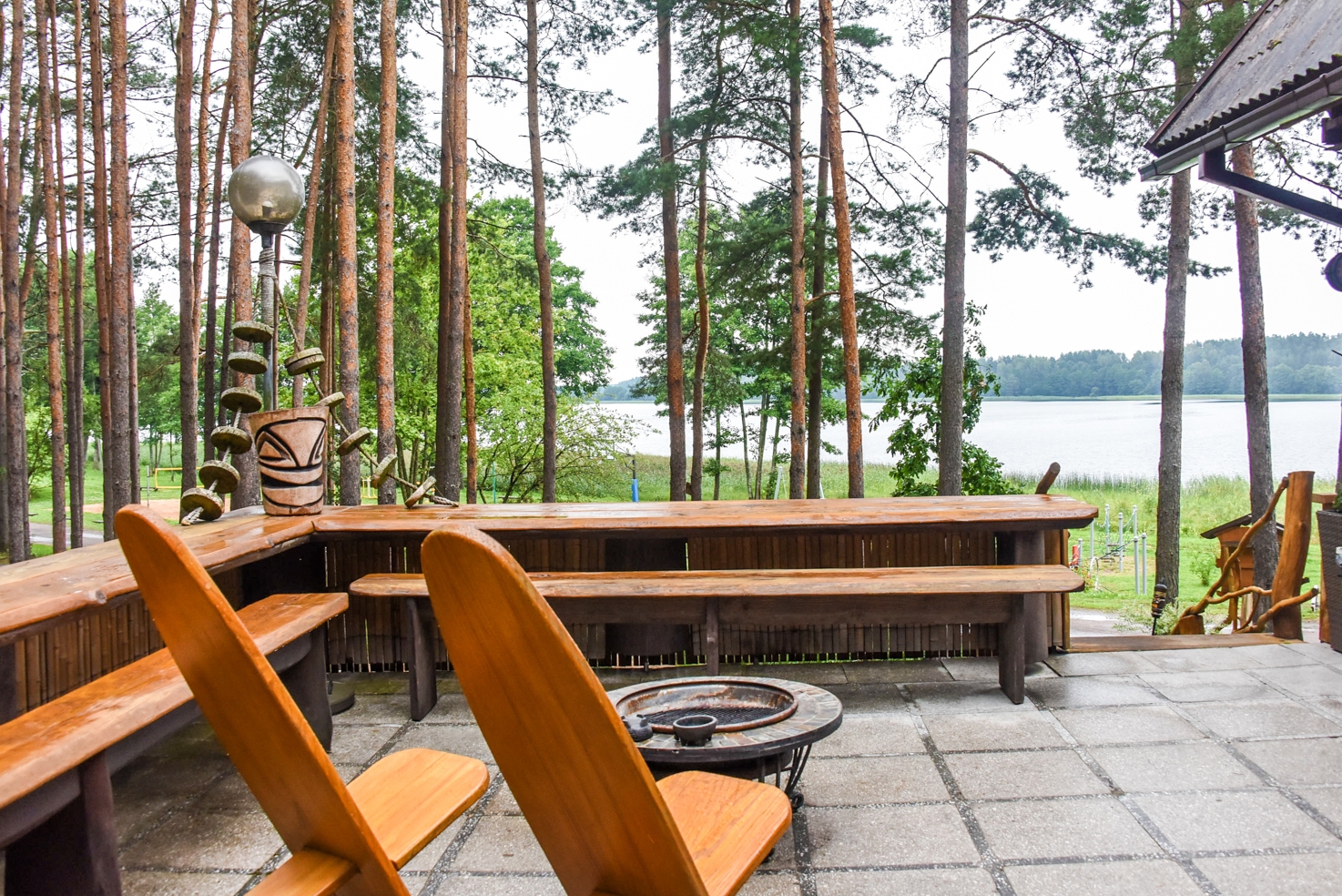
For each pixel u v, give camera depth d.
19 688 3.39
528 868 2.78
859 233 17.83
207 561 3.40
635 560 5.35
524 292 28.30
